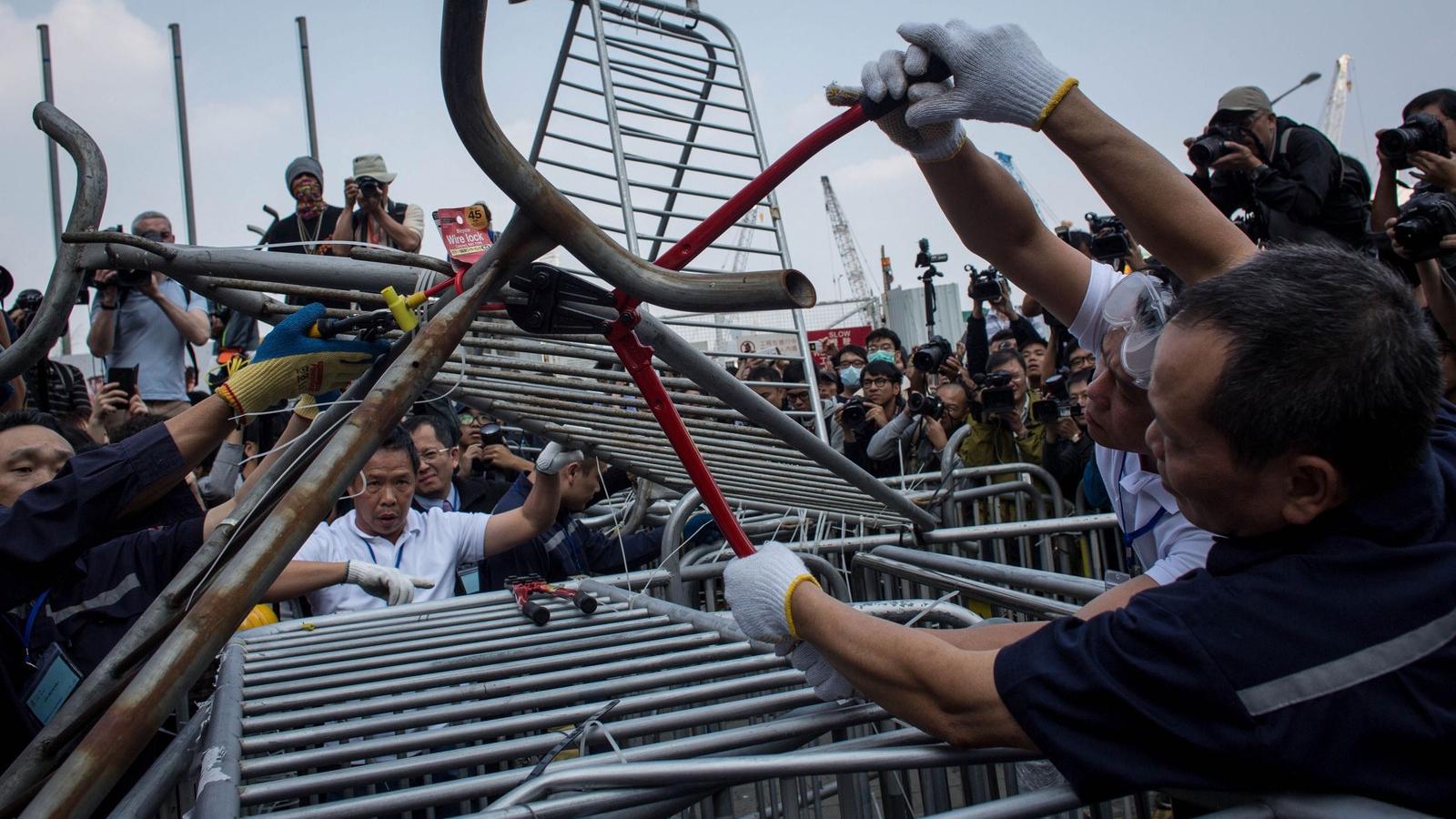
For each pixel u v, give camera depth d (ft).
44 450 7.63
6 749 6.88
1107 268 5.91
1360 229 12.55
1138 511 5.72
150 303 18.19
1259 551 3.70
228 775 4.44
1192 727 3.47
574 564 12.32
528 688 5.78
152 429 6.14
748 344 21.07
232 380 5.65
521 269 4.19
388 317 5.07
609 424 7.79
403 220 18.35
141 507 6.35
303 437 4.89
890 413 20.31
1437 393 3.53
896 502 9.29
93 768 2.84
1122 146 4.69
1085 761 3.59
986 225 5.71
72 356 25.68
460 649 6.85
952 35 4.46
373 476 10.26
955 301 43.73
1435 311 10.44
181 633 3.04
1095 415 5.25
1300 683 3.39
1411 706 3.36
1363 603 3.43
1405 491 3.60
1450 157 11.69
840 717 4.71
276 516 3.28
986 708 3.85
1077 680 3.64
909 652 4.09
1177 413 3.67
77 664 7.52
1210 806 3.76
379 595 8.72
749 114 13.71
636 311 4.61
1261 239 13.14
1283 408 3.40
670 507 13.67
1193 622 3.52
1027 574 8.35
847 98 4.71
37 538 5.87
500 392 7.20
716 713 4.93
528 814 3.76
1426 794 3.37
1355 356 3.37
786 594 4.52
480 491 15.38
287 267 4.77
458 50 3.36
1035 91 4.56
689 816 7.33
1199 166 13.20
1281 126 13.01
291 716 5.35
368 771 4.45
